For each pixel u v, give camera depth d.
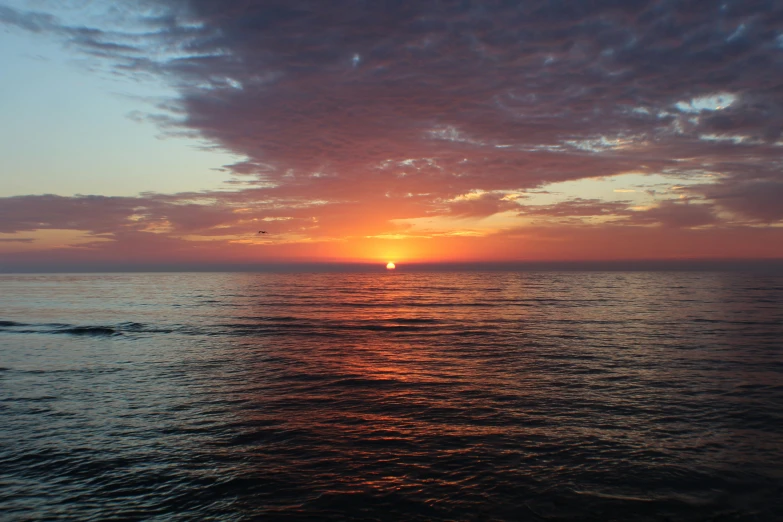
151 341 25.91
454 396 14.16
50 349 23.34
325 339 26.59
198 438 10.66
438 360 20.03
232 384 15.83
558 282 129.25
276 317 39.16
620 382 15.64
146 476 8.70
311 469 8.97
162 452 9.83
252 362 19.77
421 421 11.80
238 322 35.31
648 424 11.41
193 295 74.19
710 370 17.33
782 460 9.21
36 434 10.91
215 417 12.17
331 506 7.57
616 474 8.66
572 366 18.38
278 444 10.27
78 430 11.20
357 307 49.69
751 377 16.16
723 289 84.00
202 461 9.36
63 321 36.78
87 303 57.06
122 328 31.62
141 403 13.52
